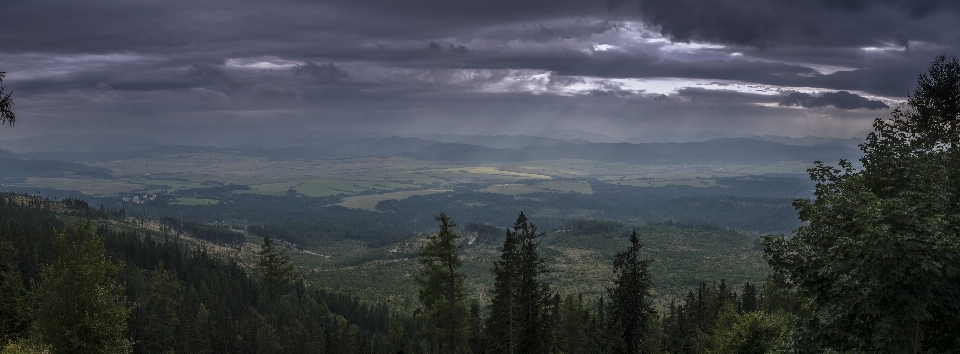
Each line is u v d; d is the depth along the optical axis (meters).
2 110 26.45
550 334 58.00
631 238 54.38
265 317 112.25
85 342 36.72
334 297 170.88
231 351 102.69
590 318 73.50
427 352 113.94
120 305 39.59
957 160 27.70
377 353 113.75
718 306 86.38
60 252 37.06
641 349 55.41
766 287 95.81
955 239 21.05
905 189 27.17
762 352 44.31
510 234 54.03
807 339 24.39
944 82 34.84
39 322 36.47
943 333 22.78
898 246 20.62
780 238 27.08
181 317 112.25
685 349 69.44
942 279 20.56
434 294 58.06
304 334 113.75
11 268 40.81
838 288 23.05
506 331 54.50
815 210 27.16
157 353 94.31
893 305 21.31
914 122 32.50
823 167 30.78
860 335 22.66
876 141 29.80
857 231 23.17
